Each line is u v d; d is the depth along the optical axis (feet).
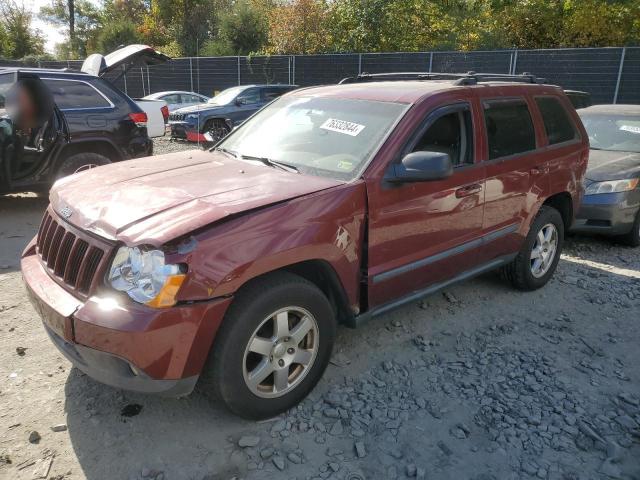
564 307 15.62
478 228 13.61
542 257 16.49
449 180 12.46
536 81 16.61
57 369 11.51
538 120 15.61
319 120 12.92
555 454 9.47
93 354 8.61
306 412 10.35
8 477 8.55
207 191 10.07
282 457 9.16
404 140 11.56
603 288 17.17
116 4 149.48
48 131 22.02
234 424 9.95
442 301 15.70
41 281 9.93
